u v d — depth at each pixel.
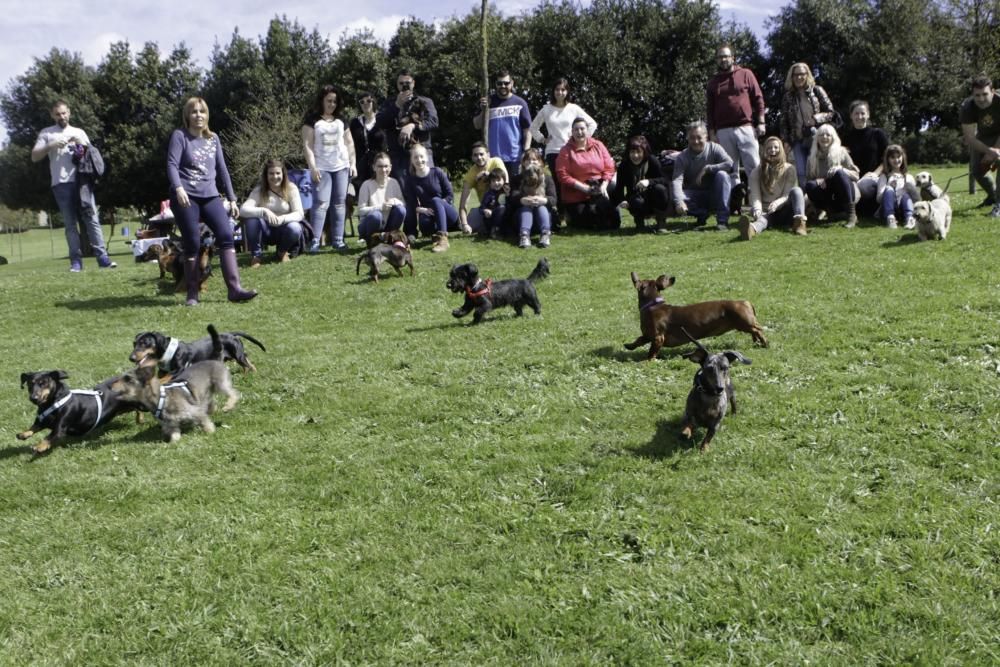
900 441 4.51
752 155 11.80
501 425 5.21
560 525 3.94
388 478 4.57
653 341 6.03
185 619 3.38
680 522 3.87
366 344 7.33
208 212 9.42
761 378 5.55
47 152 12.40
